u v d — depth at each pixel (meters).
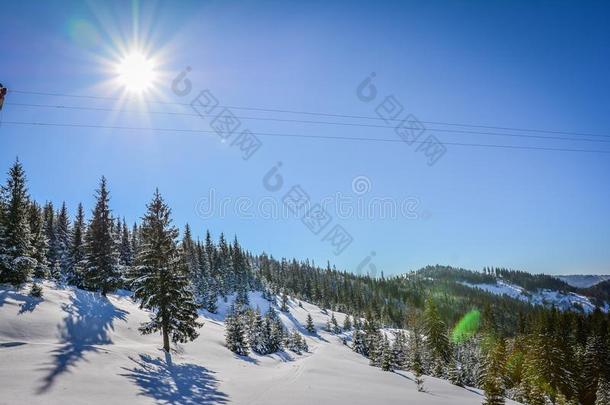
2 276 34.22
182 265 31.23
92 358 22.50
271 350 67.31
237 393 23.03
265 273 162.88
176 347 34.97
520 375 68.56
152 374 22.88
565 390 56.41
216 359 36.72
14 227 35.72
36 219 51.09
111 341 29.78
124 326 34.78
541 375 58.34
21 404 14.28
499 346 69.69
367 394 27.34
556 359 58.59
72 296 37.38
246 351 47.72
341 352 72.56
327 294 168.38
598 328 81.00
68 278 54.09
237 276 121.62
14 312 27.62
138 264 31.30
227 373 29.98
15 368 18.31
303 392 25.31
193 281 90.06
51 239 58.91
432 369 56.81
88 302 37.50
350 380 34.38
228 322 48.06
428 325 67.50
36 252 42.94
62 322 29.09
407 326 147.12
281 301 132.50
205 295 88.31
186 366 28.05
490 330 95.88
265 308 117.38
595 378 61.56
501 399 32.59
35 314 28.66
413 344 72.25
